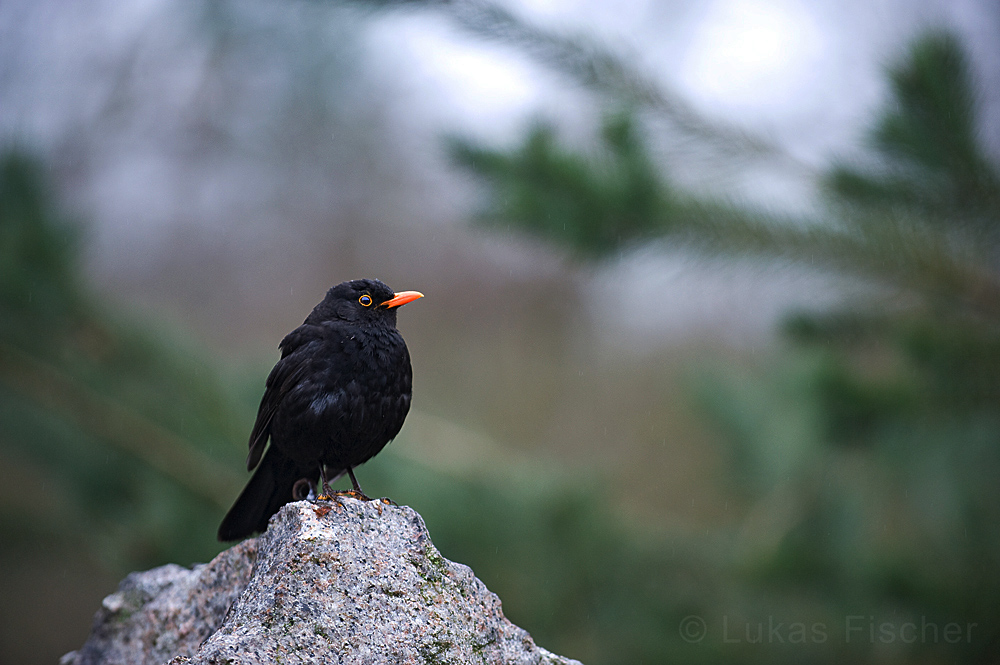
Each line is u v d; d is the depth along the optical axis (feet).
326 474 26.96
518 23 32.35
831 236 31.12
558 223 31.24
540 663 18.08
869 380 31.68
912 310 32.60
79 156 92.22
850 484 41.01
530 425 84.74
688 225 31.12
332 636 16.07
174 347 40.60
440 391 86.79
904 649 38.19
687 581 41.73
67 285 37.99
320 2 33.47
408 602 17.08
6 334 38.06
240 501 25.84
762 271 32.22
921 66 29.53
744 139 32.91
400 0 32.48
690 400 48.32
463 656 16.97
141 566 39.88
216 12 96.12
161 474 40.37
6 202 38.09
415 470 40.06
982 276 31.19
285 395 25.02
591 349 92.84
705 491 74.43
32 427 41.06
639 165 30.81
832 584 38.27
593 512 40.01
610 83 33.04
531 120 32.71
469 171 32.73
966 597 35.91
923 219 31.91
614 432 83.20
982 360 30.14
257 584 16.97
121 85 94.89
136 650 21.11
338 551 17.12
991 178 30.12
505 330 95.04
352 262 101.76
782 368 42.52
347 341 25.14
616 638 40.11
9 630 74.59
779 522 40.91
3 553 43.52
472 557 38.63
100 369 39.45
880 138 30.76
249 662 15.14
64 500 42.37
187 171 101.30
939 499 39.34
